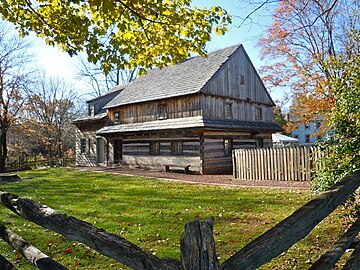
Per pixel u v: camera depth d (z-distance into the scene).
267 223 5.87
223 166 16.34
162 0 4.00
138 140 19.17
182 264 1.29
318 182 4.96
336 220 5.45
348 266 2.33
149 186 11.48
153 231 5.56
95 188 11.28
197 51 4.75
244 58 19.00
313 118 18.14
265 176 12.34
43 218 2.15
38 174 17.22
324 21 12.16
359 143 4.49
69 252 4.61
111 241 1.67
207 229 1.29
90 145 24.52
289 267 3.86
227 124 16.38
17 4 4.23
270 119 21.22
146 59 4.91
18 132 27.91
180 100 16.59
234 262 1.37
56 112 36.72
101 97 24.95
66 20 4.27
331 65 5.35
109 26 4.48
